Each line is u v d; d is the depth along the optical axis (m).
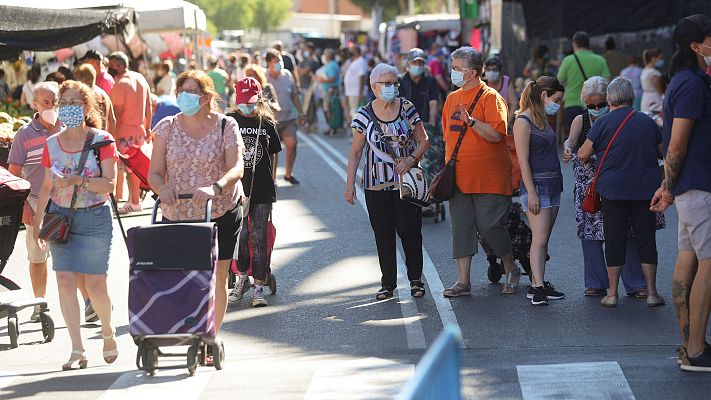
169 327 14.88
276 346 17.73
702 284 14.66
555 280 22.09
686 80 14.60
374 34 138.75
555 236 27.39
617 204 19.14
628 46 55.25
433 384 6.38
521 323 18.61
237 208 16.47
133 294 14.95
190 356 15.23
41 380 15.62
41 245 19.94
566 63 39.59
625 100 19.02
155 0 44.03
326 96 62.97
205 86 15.70
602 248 20.52
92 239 16.30
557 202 19.97
